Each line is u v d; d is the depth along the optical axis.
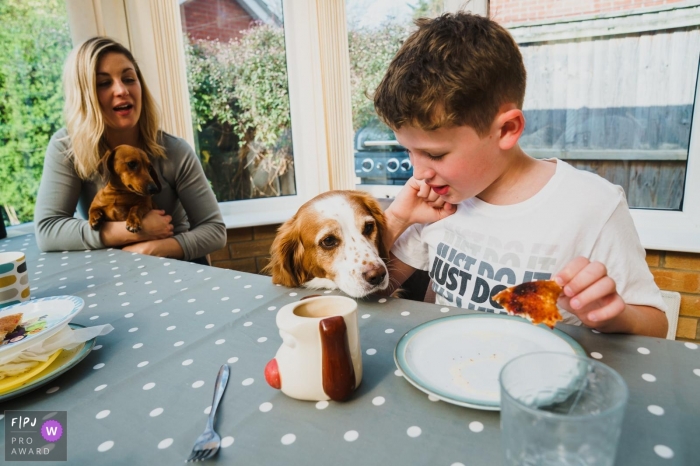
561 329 0.73
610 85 2.11
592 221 0.91
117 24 2.45
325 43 2.47
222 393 0.64
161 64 2.46
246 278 1.17
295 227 1.16
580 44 2.11
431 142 0.84
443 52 0.81
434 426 0.53
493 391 0.57
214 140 2.79
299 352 0.59
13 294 1.06
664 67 2.00
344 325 0.58
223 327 0.87
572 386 0.46
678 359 0.63
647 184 2.17
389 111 0.85
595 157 2.22
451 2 2.33
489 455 0.48
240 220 2.70
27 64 2.31
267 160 2.89
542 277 0.95
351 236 1.10
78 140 1.72
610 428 0.38
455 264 1.09
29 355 0.73
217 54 2.69
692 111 2.01
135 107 1.84
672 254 1.91
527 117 2.29
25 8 2.27
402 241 1.26
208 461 0.51
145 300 1.05
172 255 1.75
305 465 0.49
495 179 0.95
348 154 2.66
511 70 0.85
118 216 1.65
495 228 1.02
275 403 0.61
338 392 0.58
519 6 2.16
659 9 1.94
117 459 0.53
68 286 1.21
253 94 2.78
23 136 2.34
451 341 0.70
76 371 0.74
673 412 0.52
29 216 2.42
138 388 0.68
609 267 0.90
